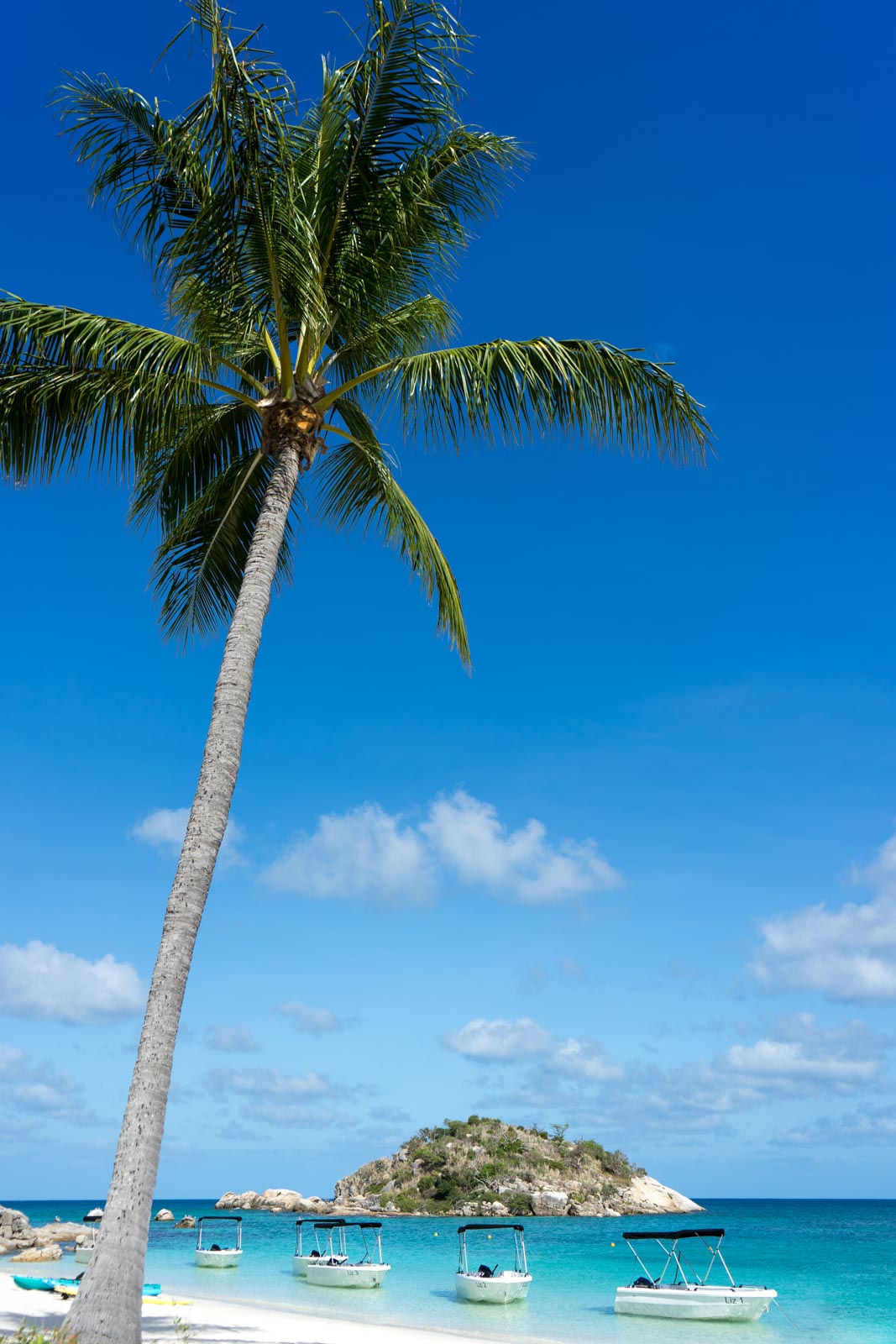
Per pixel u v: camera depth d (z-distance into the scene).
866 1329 23.88
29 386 10.41
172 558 12.86
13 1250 41.06
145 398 10.33
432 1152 87.44
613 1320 23.84
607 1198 82.88
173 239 10.05
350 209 10.97
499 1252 50.47
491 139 11.22
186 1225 72.12
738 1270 41.69
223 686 9.20
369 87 10.55
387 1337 19.36
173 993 7.73
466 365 10.41
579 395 10.74
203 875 8.27
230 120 9.59
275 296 10.45
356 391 12.67
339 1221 32.94
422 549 12.70
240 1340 16.41
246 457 12.83
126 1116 7.29
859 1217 111.50
